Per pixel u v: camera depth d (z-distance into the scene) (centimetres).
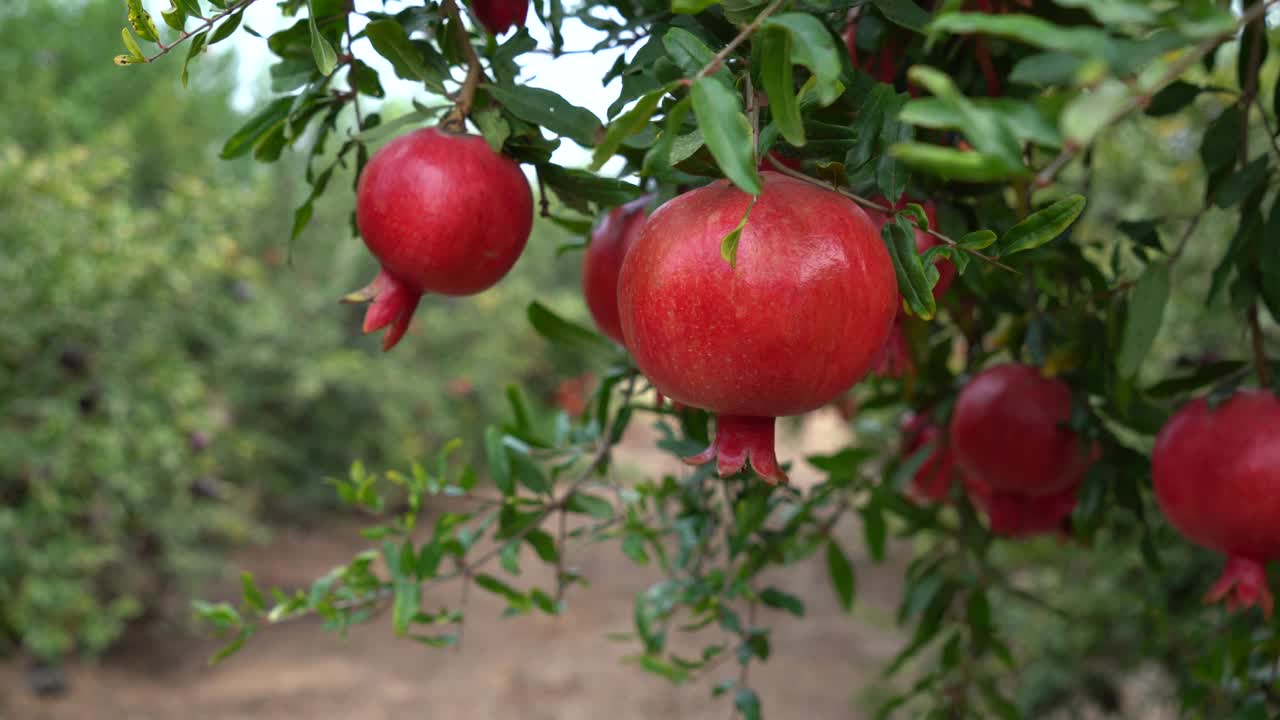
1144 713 395
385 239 106
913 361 167
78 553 616
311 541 978
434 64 109
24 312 608
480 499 167
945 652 196
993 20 54
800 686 697
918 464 191
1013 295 176
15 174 595
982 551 189
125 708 638
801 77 101
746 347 77
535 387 1148
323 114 140
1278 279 133
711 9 102
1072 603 384
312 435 1036
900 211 88
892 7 98
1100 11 53
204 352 847
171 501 725
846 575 201
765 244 77
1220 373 150
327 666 729
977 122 54
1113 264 163
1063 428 154
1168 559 266
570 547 637
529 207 110
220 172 938
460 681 718
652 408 173
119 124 768
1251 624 173
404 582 157
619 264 127
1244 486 121
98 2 877
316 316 1078
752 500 174
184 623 762
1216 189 138
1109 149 396
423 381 1066
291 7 112
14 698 627
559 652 766
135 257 647
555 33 126
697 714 676
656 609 184
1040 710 390
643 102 69
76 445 636
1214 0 88
